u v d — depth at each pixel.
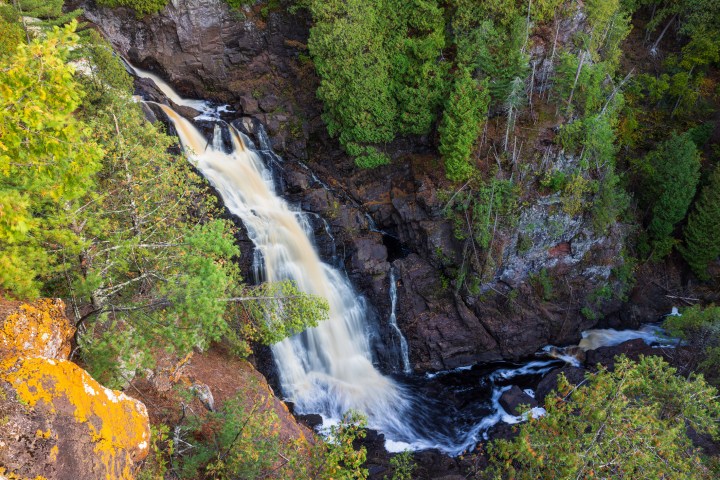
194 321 16.75
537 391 35.06
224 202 37.72
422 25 39.78
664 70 50.69
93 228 16.17
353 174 44.28
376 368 39.25
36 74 10.16
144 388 20.81
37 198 14.32
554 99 40.12
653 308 43.09
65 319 14.59
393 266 41.06
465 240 39.06
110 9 44.41
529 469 18.64
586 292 40.88
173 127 38.97
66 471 10.71
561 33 39.47
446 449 31.25
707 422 19.59
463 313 39.28
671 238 44.00
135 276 19.45
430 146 42.34
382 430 32.69
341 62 39.59
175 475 16.86
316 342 37.00
